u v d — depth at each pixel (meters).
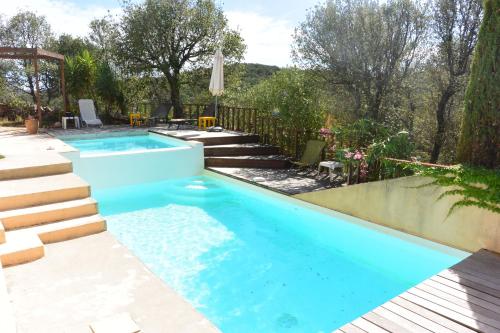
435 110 10.24
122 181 8.13
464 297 3.26
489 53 4.30
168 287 3.28
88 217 4.68
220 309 4.03
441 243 4.93
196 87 18.83
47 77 21.77
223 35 17.53
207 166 9.26
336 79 10.13
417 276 4.79
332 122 10.53
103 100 15.66
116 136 11.88
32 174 5.49
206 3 16.98
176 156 8.75
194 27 16.73
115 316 2.81
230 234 5.98
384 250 5.56
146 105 17.45
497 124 4.29
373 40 9.44
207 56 17.67
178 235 5.90
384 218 5.57
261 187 7.40
